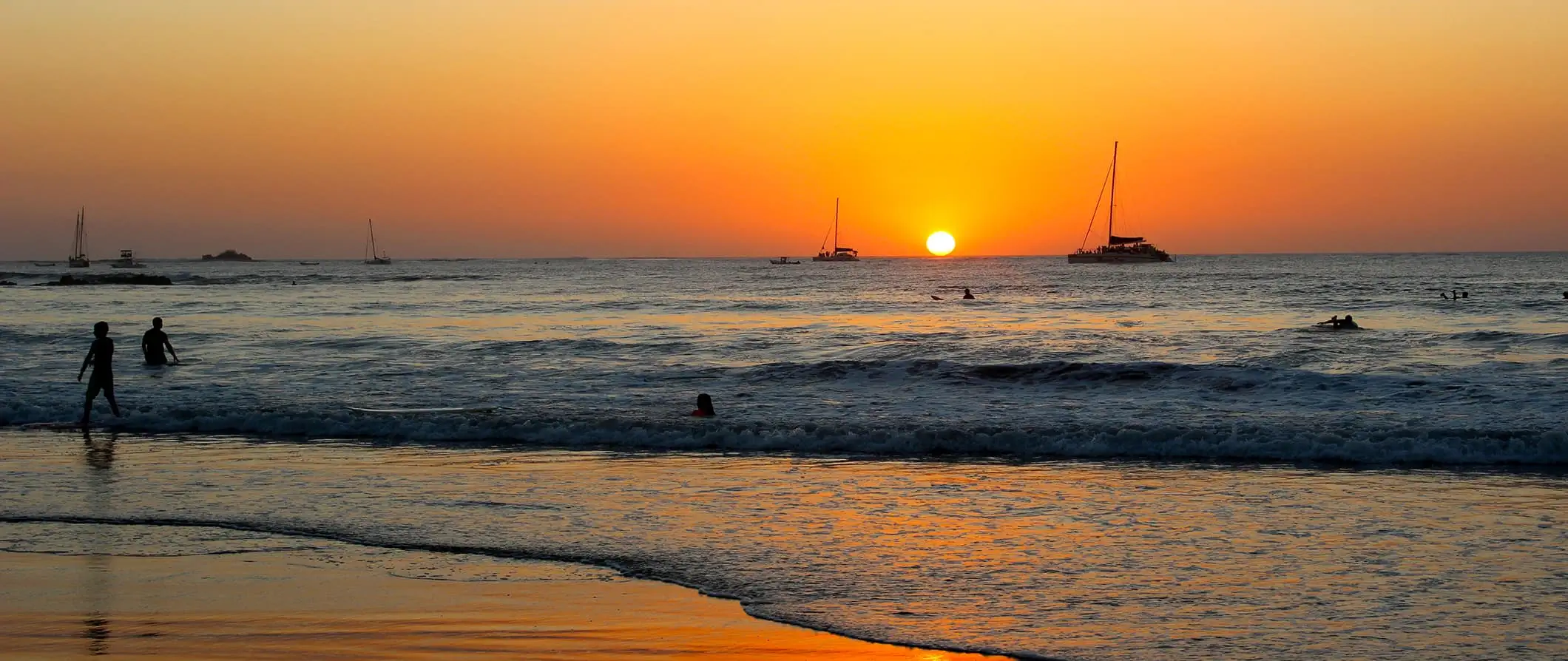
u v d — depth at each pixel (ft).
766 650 23.75
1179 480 42.57
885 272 525.34
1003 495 39.68
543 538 33.30
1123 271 470.39
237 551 31.94
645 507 37.78
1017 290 276.41
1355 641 23.79
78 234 615.57
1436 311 164.55
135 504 38.40
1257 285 287.89
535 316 165.17
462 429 54.85
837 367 79.20
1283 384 68.95
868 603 26.91
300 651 23.56
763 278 418.31
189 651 23.44
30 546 32.45
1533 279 327.88
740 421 57.47
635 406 66.13
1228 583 28.19
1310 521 35.14
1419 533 33.24
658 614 26.16
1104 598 27.02
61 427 58.49
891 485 41.83
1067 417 60.23
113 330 129.59
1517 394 64.08
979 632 24.70
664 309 189.26
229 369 86.74
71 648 23.59
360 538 33.47
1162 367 74.13
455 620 25.71
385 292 272.10
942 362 79.46
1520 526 33.99
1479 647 23.35
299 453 49.90
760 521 35.65
